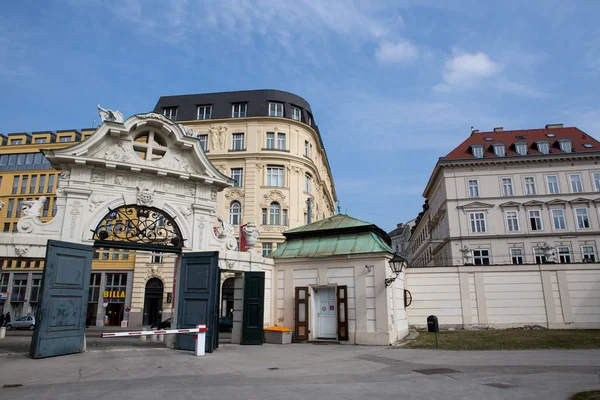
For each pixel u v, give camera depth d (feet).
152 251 53.36
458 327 77.92
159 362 38.14
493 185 143.13
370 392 25.50
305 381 29.27
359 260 59.00
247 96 134.21
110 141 50.42
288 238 68.85
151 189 51.96
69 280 42.80
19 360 37.99
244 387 26.91
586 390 25.27
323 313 60.90
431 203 181.57
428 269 81.15
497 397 23.94
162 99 136.87
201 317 48.14
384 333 54.90
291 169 126.93
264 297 59.67
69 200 47.16
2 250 43.62
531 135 154.51
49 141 168.14
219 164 126.72
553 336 59.98
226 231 57.31
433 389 26.32
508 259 136.98
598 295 76.02
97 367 34.78
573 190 139.44
